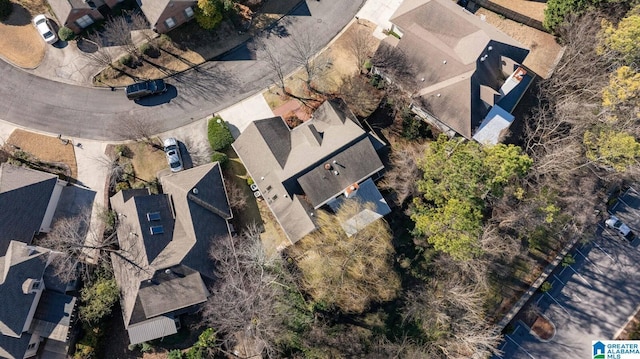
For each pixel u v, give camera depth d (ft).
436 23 179.93
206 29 191.11
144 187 176.86
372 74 187.83
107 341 167.02
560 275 194.90
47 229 172.76
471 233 149.28
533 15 192.44
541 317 190.90
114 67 188.85
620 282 192.85
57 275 163.73
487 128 173.17
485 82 173.06
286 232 167.63
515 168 150.30
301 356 168.66
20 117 187.01
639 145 150.61
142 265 156.25
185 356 163.12
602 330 188.14
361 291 164.25
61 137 184.96
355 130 169.68
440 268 175.73
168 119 187.42
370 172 169.07
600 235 198.29
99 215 172.76
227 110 188.34
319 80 189.06
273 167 170.71
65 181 180.14
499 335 177.47
